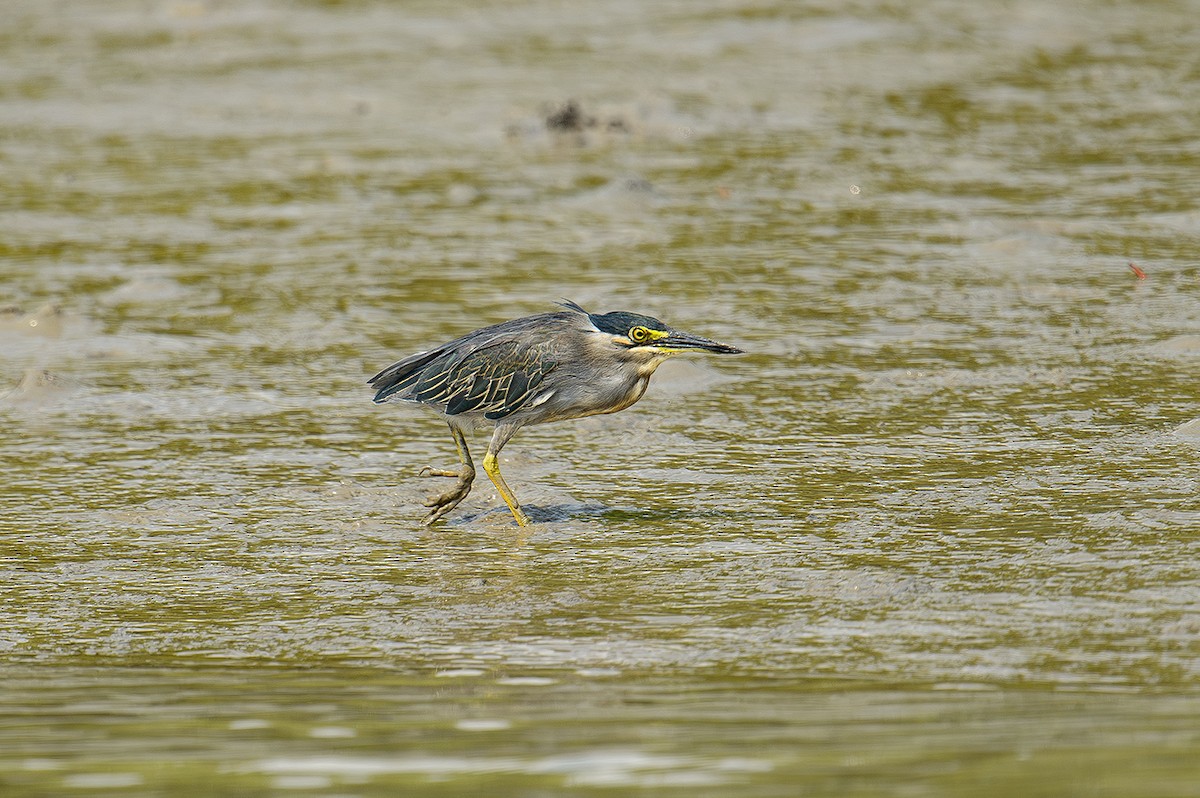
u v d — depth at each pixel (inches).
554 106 1008.9
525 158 946.7
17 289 725.3
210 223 835.4
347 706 309.9
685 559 413.7
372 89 1106.1
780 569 401.4
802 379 585.0
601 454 514.9
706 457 507.2
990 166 894.4
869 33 1186.6
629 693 316.8
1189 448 487.2
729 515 450.0
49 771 263.6
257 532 448.1
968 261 731.4
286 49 1218.6
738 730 283.4
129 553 431.8
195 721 298.0
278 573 414.6
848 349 618.2
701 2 1291.8
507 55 1173.7
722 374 593.3
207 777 259.0
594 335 455.2
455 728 289.6
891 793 242.5
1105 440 500.4
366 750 274.2
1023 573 386.9
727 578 397.1
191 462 513.3
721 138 971.9
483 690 322.3
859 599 376.2
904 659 335.9
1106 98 1036.5
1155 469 468.1
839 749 268.2
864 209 823.7
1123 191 836.6
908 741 272.7
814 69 1109.7
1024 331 632.4
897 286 697.6
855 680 323.0
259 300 706.2
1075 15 1240.2
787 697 310.2
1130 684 314.5
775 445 515.5
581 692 319.3
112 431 546.9
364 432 543.5
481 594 393.7
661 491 476.1
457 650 354.3
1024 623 354.3
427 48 1203.9
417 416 561.3
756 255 752.3
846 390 570.9
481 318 669.9
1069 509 435.5
